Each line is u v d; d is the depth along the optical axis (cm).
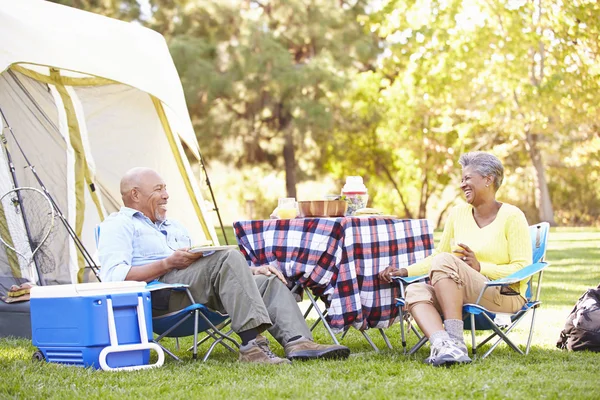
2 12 595
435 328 386
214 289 402
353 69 2108
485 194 423
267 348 403
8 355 435
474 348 390
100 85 678
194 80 1856
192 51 1833
